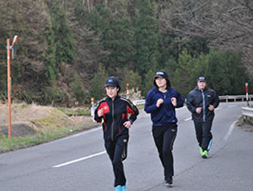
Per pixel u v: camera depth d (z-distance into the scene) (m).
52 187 6.94
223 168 8.16
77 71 54.31
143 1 64.06
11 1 37.53
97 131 15.59
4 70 36.19
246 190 6.50
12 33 36.69
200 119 9.41
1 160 9.92
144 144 11.73
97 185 7.00
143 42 63.62
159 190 6.59
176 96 7.03
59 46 48.94
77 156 10.05
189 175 7.62
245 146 10.89
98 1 61.31
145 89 57.56
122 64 62.53
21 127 15.03
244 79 52.72
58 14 49.62
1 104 19.33
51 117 17.83
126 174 7.79
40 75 41.03
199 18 19.78
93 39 57.94
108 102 6.39
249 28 17.78
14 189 6.88
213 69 53.38
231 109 25.39
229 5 18.78
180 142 11.90
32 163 9.30
